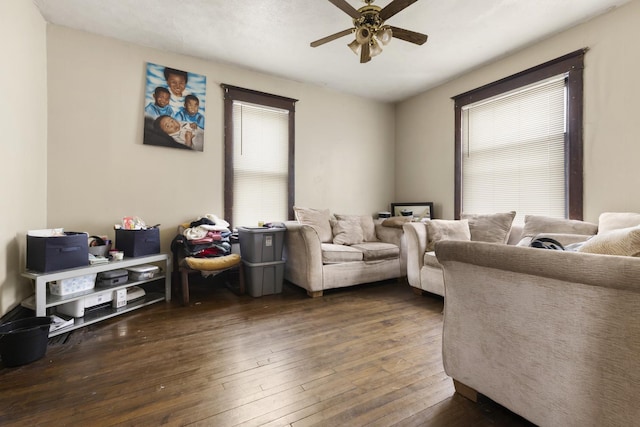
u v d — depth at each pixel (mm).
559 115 3045
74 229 2928
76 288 2307
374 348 1955
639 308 868
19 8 2268
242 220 3838
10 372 1636
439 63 3637
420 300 3021
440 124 4289
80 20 2801
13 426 1229
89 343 2006
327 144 4457
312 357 1834
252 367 1711
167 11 2680
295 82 4172
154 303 2891
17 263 2234
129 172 3184
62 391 1469
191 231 3080
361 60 2500
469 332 1365
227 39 3129
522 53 3311
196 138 3510
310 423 1259
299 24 2861
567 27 2898
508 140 3494
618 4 2566
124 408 1346
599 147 2715
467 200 3947
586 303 975
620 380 913
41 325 1921
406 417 1297
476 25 2863
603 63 2688
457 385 1469
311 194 4336
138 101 3223
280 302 2951
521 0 2514
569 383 1027
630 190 2539
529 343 1136
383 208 4988
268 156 4008
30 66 2461
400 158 4984
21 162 2299
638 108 2492
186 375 1623
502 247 1177
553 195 3092
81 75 2953
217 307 2785
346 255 3324
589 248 1167
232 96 3711
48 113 2811
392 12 2027
